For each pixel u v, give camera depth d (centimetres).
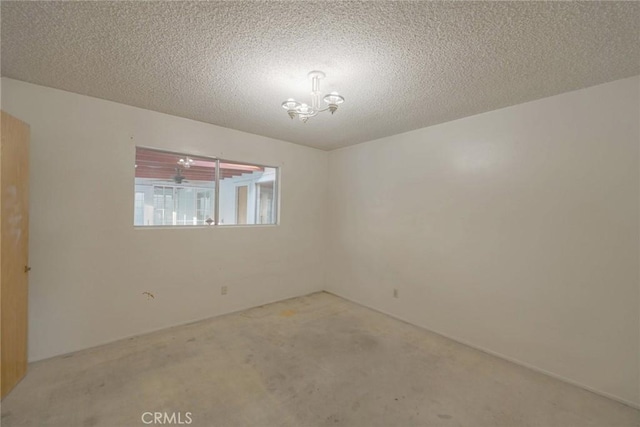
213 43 172
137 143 281
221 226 348
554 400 202
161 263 301
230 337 288
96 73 212
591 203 217
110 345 265
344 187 432
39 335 235
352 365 241
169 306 307
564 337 228
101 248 264
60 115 241
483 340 275
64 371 221
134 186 282
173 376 218
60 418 172
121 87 236
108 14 146
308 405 190
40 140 233
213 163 345
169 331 300
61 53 184
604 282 211
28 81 226
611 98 208
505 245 262
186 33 162
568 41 163
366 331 313
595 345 214
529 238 248
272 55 184
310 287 445
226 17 147
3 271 187
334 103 204
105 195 265
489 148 274
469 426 175
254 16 147
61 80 224
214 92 243
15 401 186
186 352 256
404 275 348
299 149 421
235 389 205
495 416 184
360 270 404
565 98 229
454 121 302
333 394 202
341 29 156
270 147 386
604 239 211
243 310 368
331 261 451
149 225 305
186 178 328
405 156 350
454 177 301
